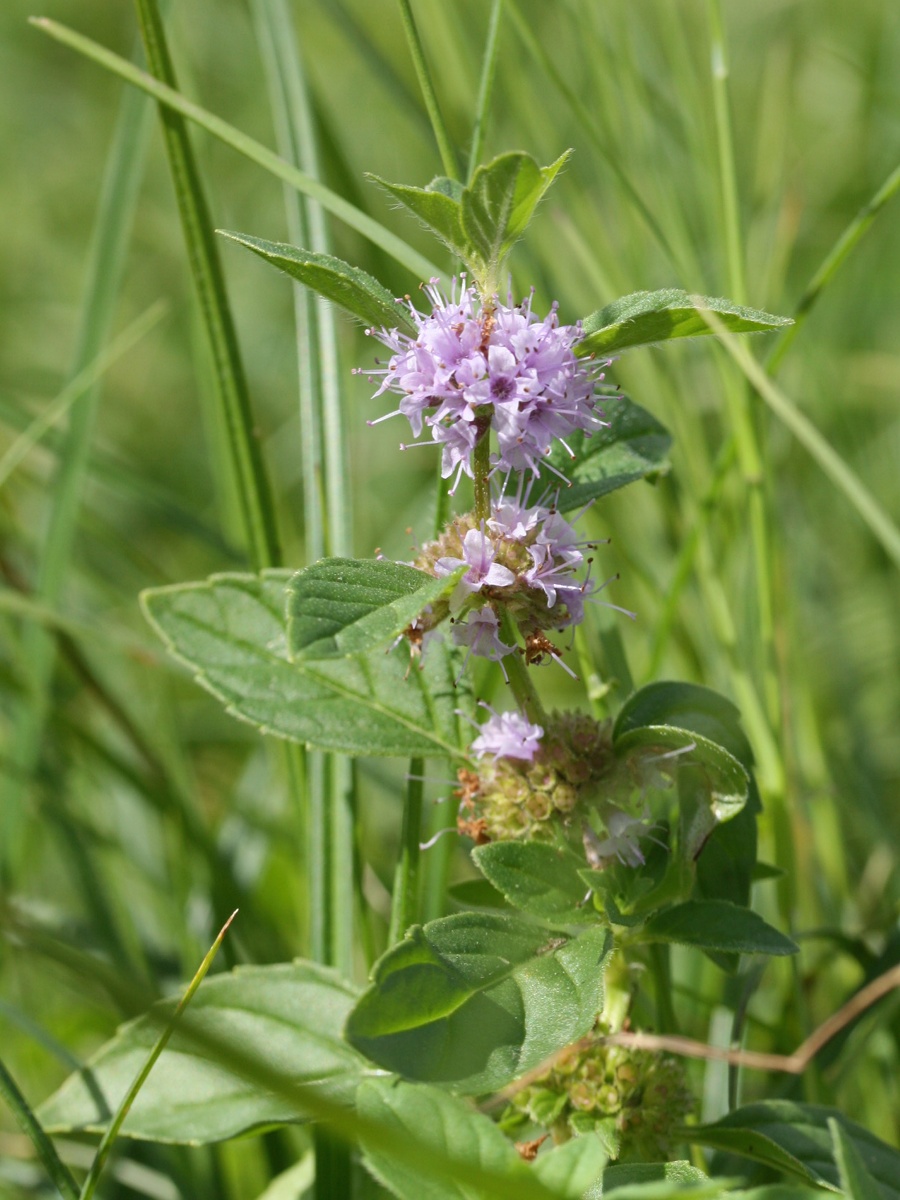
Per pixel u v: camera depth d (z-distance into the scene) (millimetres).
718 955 244
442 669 250
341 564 218
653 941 235
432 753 247
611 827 239
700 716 243
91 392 302
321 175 289
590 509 290
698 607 304
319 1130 244
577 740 240
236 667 249
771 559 281
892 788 326
